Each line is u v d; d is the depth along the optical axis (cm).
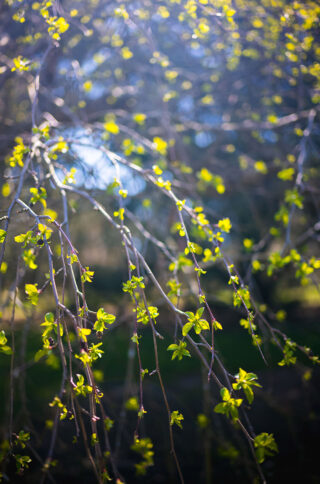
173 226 376
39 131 198
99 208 183
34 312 304
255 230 576
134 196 403
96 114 406
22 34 343
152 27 407
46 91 336
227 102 491
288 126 428
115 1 350
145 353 750
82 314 148
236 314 998
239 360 734
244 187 512
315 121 410
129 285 160
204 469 390
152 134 473
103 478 150
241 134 505
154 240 252
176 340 172
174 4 329
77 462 387
